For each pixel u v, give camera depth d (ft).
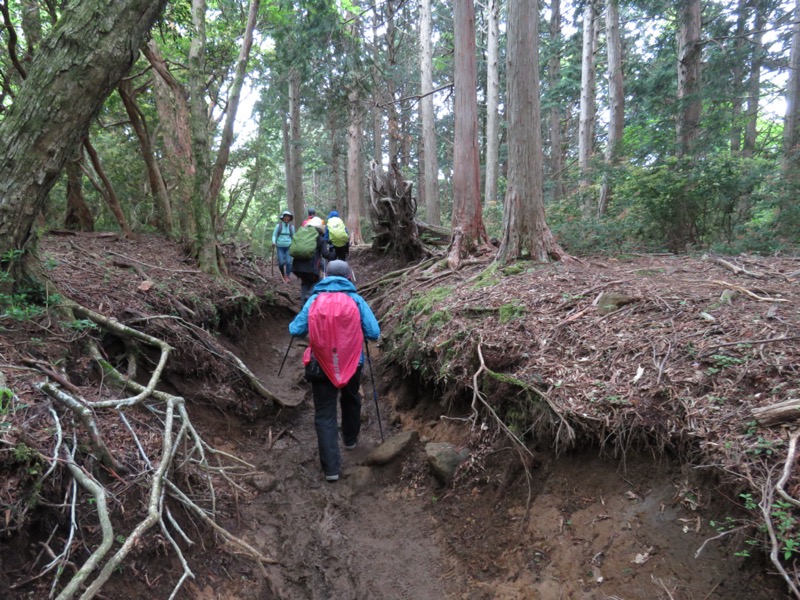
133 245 23.24
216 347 15.38
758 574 6.23
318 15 44.24
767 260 16.72
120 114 39.34
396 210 32.35
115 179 39.17
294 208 67.10
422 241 33.50
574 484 9.12
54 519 6.85
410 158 111.55
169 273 18.88
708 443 7.46
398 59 77.92
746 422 7.50
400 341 17.52
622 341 10.91
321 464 12.85
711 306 11.50
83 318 11.39
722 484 7.08
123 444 8.81
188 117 24.71
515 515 9.60
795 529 5.97
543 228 19.61
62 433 7.49
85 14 9.52
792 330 9.43
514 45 18.89
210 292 18.79
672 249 23.94
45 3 20.80
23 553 6.28
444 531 10.46
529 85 18.93
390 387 17.85
